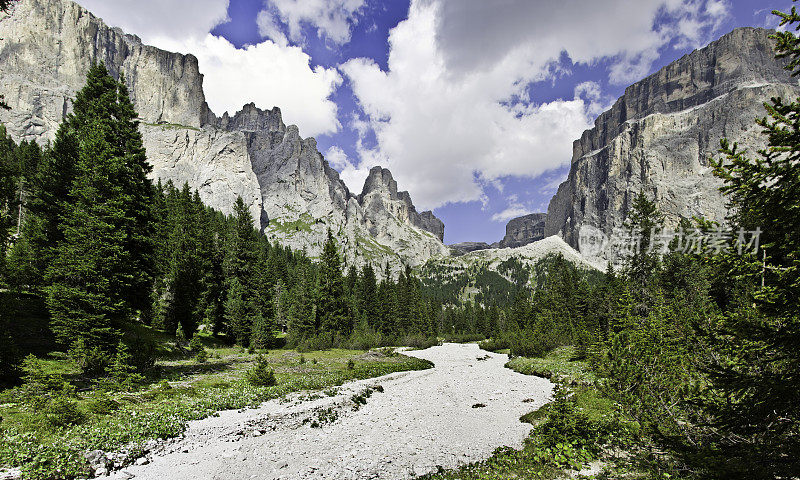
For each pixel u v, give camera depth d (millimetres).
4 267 33406
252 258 61531
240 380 28172
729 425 7754
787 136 6953
